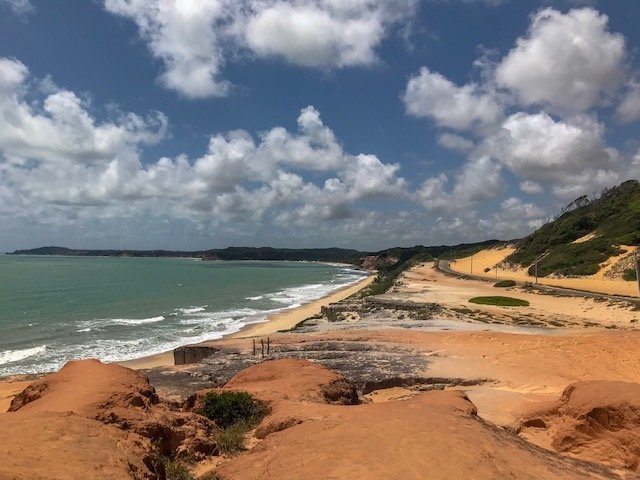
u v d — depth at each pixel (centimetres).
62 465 549
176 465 776
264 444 793
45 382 1080
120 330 3991
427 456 625
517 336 2733
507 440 787
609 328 3203
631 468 864
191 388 1625
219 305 5962
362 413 859
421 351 2328
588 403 995
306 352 2314
